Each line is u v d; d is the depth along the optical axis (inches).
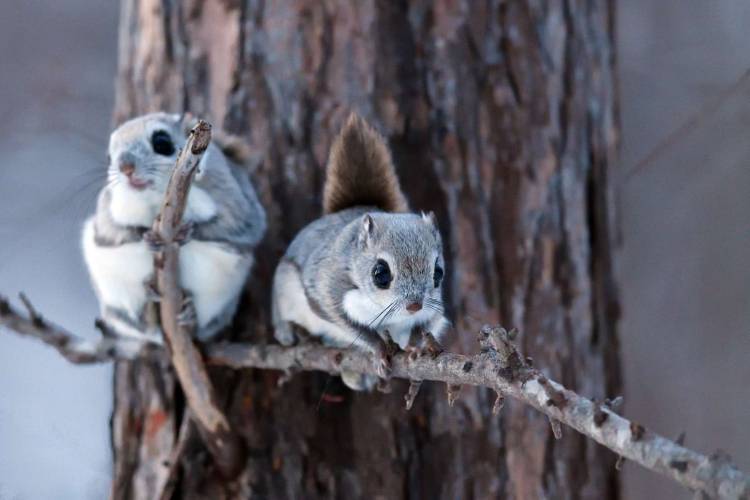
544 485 378.9
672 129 631.2
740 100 618.2
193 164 294.2
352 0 385.1
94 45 676.1
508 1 393.1
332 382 375.9
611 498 395.9
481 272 379.6
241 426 372.8
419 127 382.9
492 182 385.1
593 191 404.5
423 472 370.3
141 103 406.0
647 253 650.8
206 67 394.6
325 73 385.7
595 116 409.1
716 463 207.6
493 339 246.8
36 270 651.5
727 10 666.8
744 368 635.5
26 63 657.6
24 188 652.7
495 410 255.4
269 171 385.1
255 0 390.6
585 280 397.1
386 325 331.3
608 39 420.5
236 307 376.8
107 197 347.9
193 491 371.2
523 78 391.5
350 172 374.0
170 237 315.6
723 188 645.9
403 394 373.1
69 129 604.7
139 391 389.4
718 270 650.2
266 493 369.4
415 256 322.7
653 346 642.8
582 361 391.9
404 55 384.8
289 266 351.9
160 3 402.9
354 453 371.2
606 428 226.7
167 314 339.3
